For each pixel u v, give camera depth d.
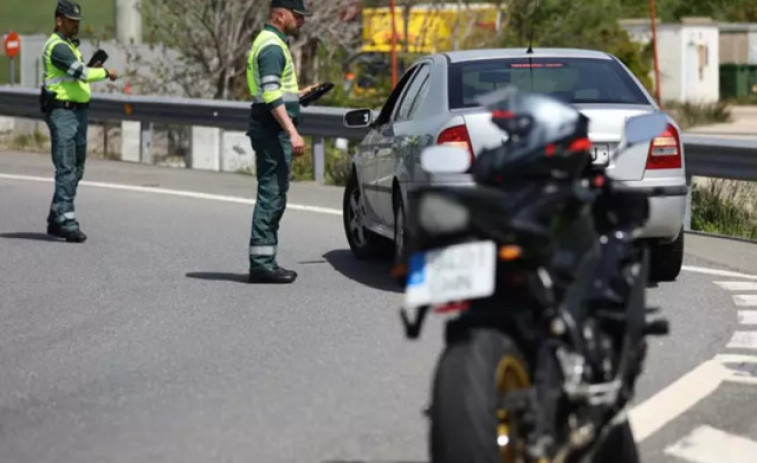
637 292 16.41
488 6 90.44
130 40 77.50
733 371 23.45
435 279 14.69
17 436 19.59
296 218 43.44
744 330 26.88
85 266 34.62
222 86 75.19
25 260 35.56
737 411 20.89
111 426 20.06
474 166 16.11
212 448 18.83
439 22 88.94
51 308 29.22
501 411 14.48
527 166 15.58
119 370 23.59
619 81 30.98
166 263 35.03
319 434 19.47
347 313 28.42
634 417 20.44
